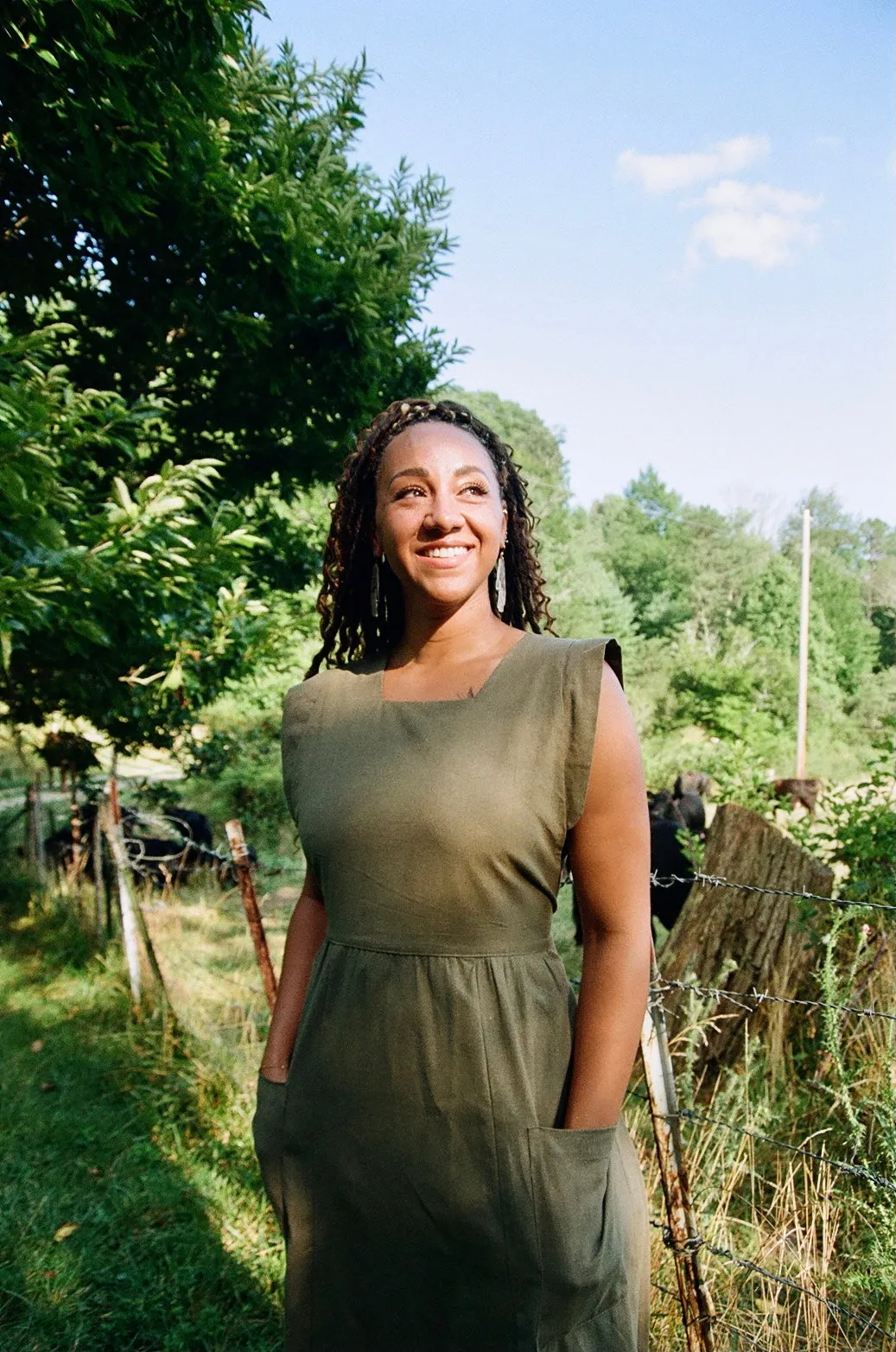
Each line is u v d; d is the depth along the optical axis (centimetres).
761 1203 259
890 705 2778
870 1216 255
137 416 360
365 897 127
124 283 517
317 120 591
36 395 309
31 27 304
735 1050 342
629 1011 123
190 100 398
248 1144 336
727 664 2362
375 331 571
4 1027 462
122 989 495
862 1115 287
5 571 320
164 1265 277
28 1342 245
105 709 482
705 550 4888
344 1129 126
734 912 352
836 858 382
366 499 156
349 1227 127
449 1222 121
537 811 121
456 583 132
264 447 640
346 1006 126
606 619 2938
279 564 680
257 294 520
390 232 645
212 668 489
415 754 126
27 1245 284
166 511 351
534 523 159
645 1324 139
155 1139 349
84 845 685
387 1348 125
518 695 125
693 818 612
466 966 122
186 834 767
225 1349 244
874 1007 311
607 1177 127
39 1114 366
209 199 472
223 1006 433
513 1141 120
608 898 125
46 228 444
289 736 144
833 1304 211
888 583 4241
